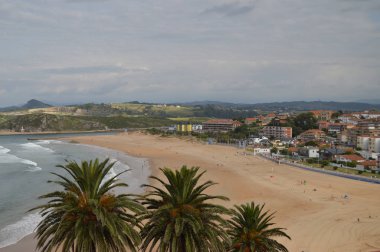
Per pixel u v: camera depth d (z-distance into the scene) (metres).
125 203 19.28
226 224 20.16
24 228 57.25
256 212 23.78
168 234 18.48
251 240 23.09
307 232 55.38
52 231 18.89
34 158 157.50
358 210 69.50
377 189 90.69
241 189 90.19
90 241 18.16
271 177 108.56
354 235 54.16
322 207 72.00
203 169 124.31
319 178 106.94
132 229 19.19
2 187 91.19
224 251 20.00
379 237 53.19
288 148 182.00
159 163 140.50
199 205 20.33
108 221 17.69
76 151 190.00
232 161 147.38
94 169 19.20
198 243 19.19
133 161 146.88
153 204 21.17
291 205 73.75
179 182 19.86
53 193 19.53
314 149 161.62
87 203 18.61
